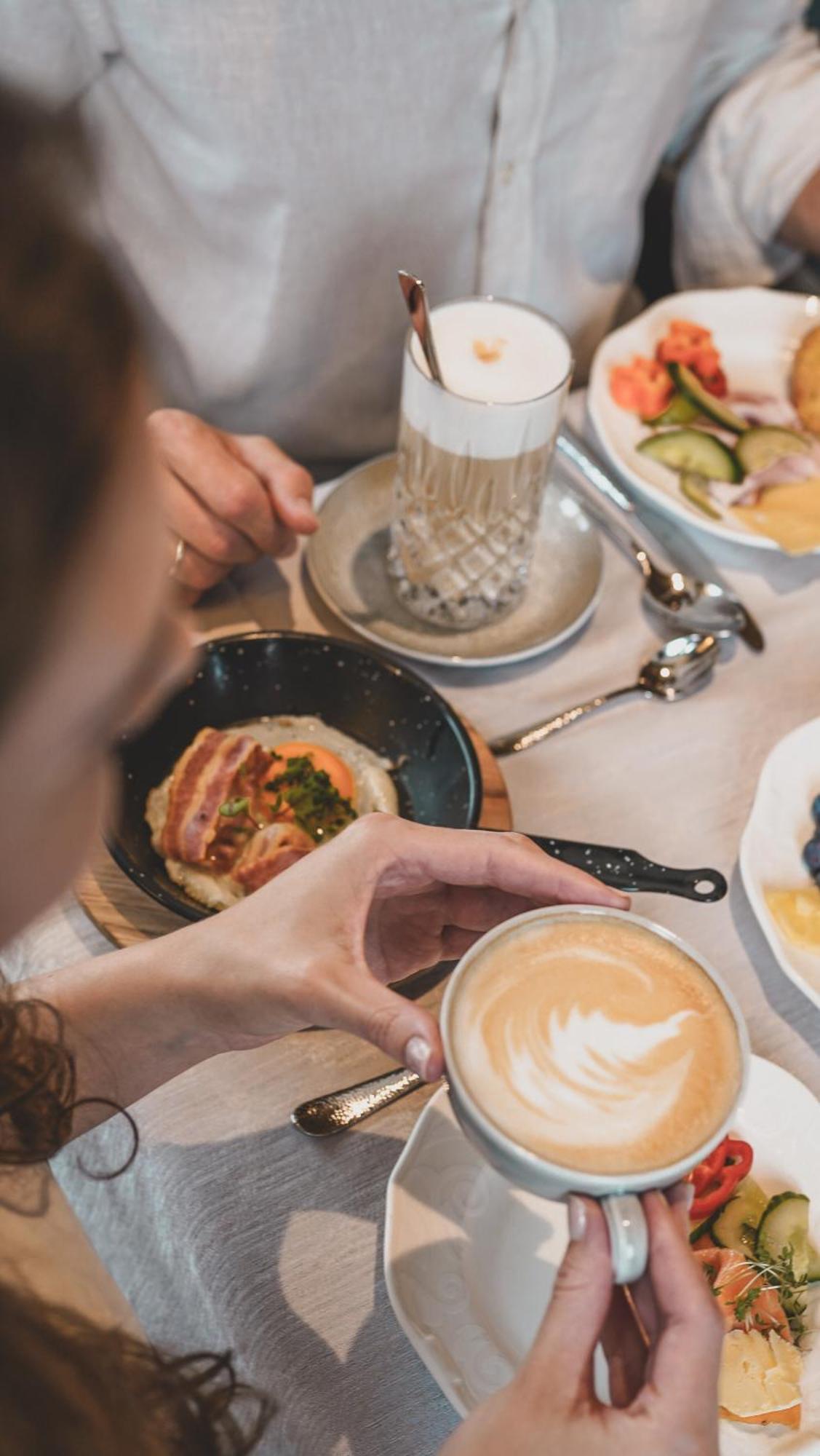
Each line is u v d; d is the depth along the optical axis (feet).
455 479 3.05
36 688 0.95
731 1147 2.28
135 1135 2.15
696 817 2.93
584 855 2.56
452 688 3.20
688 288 5.00
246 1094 2.39
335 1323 2.12
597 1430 1.65
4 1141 2.01
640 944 2.08
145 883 2.51
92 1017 2.15
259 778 2.91
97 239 0.86
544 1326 1.75
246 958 2.09
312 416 4.51
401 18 3.54
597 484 3.65
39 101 0.83
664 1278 1.74
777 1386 1.99
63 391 0.82
